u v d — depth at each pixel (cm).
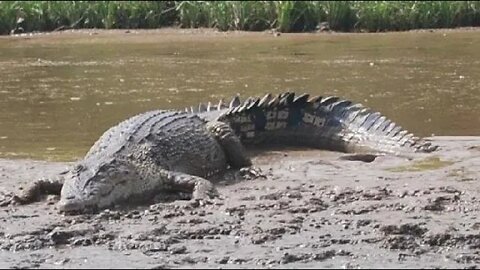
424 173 973
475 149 1106
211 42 2620
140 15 3083
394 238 727
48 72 1970
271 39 2691
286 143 1211
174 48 2453
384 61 2075
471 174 962
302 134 1203
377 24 2930
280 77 1836
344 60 2109
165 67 2023
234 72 1925
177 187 914
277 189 909
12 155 1141
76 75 1916
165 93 1653
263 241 727
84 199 823
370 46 2444
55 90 1709
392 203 838
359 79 1788
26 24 2998
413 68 1933
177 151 976
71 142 1227
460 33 2769
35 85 1778
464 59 2084
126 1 3138
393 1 3066
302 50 2366
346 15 2947
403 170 998
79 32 2953
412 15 2933
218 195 886
